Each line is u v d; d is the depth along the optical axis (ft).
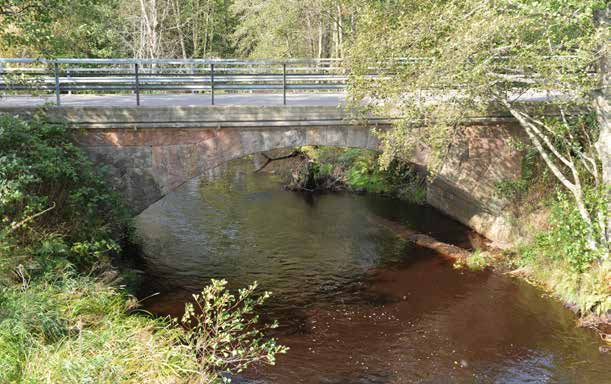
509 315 30.86
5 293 20.80
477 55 28.84
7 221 26.63
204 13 92.17
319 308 32.01
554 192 38.14
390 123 35.35
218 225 48.42
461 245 42.80
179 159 33.27
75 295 23.66
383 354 26.96
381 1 32.83
